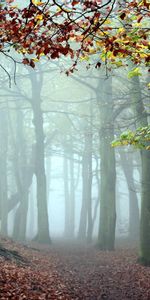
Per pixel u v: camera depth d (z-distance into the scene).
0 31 7.18
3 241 20.69
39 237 29.50
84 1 6.66
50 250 24.42
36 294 9.48
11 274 10.70
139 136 10.35
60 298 10.02
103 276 15.55
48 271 14.49
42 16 6.86
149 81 18.12
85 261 20.17
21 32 7.07
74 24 7.30
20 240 28.81
